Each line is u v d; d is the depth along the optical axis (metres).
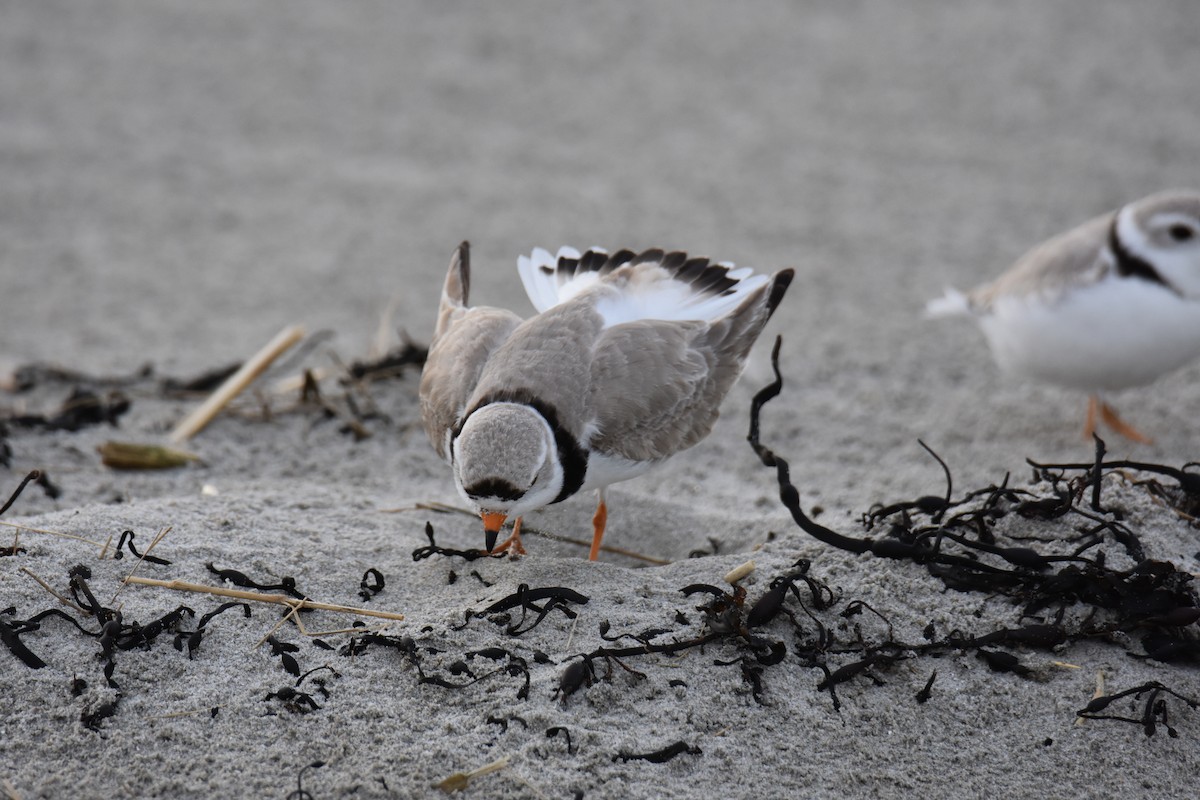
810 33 24.16
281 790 6.20
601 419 8.30
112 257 16.36
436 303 15.13
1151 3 25.42
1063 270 11.18
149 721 6.55
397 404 11.97
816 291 15.45
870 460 11.47
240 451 10.92
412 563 8.24
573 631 7.22
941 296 15.29
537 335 8.52
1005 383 13.30
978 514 7.94
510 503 7.80
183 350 13.76
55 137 19.81
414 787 6.22
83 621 7.16
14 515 9.33
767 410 12.61
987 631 7.31
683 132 20.41
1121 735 6.79
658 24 24.61
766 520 9.48
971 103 21.25
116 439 11.11
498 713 6.62
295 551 8.19
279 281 15.77
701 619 7.32
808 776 6.46
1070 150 19.47
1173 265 10.75
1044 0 25.67
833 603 7.44
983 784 6.51
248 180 18.77
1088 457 11.42
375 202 18.12
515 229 17.17
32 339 13.93
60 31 23.75
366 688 6.81
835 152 19.72
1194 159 19.02
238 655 7.03
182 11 24.92
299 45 23.50
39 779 6.24
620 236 16.83
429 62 22.84
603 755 6.43
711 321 9.25
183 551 7.91
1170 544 7.86
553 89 21.86
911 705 6.91
